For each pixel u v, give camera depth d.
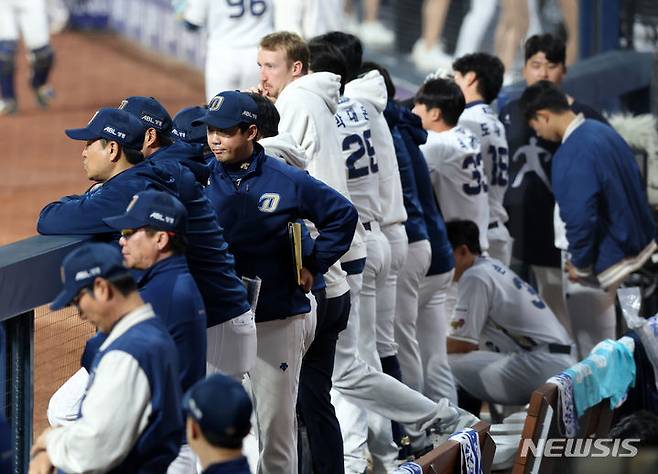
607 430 22.20
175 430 14.30
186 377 15.50
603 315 28.59
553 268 30.36
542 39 31.25
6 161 45.12
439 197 26.09
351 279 21.20
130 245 15.50
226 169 18.73
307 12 37.69
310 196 18.64
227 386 12.60
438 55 48.69
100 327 14.28
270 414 19.11
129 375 13.82
